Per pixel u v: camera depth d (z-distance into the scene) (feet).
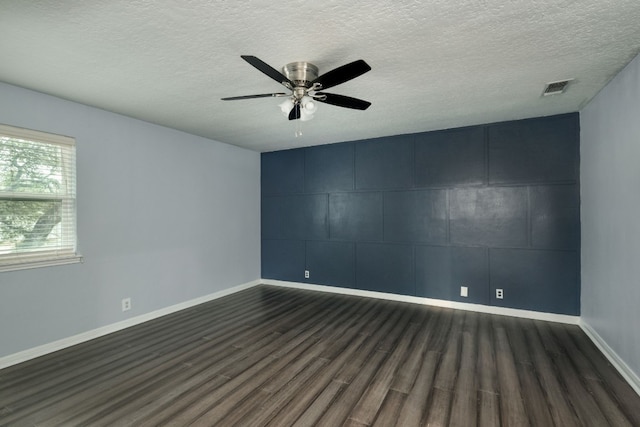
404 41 6.44
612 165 8.50
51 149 9.43
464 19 5.68
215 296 15.05
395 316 12.27
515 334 10.39
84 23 5.73
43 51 6.75
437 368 8.21
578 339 9.95
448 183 13.29
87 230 10.21
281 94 7.52
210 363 8.59
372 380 7.67
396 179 14.39
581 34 6.19
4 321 8.40
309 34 6.16
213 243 15.03
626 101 7.65
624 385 7.36
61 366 8.43
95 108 10.43
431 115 11.44
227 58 7.12
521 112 11.16
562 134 11.37
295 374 7.97
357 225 15.38
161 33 6.09
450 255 13.30
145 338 10.32
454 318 11.99
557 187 11.47
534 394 7.04
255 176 17.80
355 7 5.31
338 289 15.93
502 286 12.35
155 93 9.18
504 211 12.30
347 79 6.62
